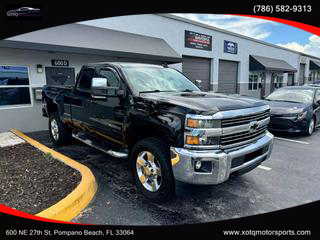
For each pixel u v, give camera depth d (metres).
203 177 2.70
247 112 2.98
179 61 10.70
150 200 3.21
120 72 3.75
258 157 3.25
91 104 4.21
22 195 3.13
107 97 3.80
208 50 14.59
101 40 8.43
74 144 5.86
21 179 3.58
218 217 2.91
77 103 4.62
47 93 5.79
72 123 4.97
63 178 3.61
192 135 2.68
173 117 2.84
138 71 3.96
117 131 3.71
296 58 27.19
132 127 3.39
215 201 3.28
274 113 7.11
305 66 30.61
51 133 5.89
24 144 5.48
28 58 7.22
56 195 3.14
